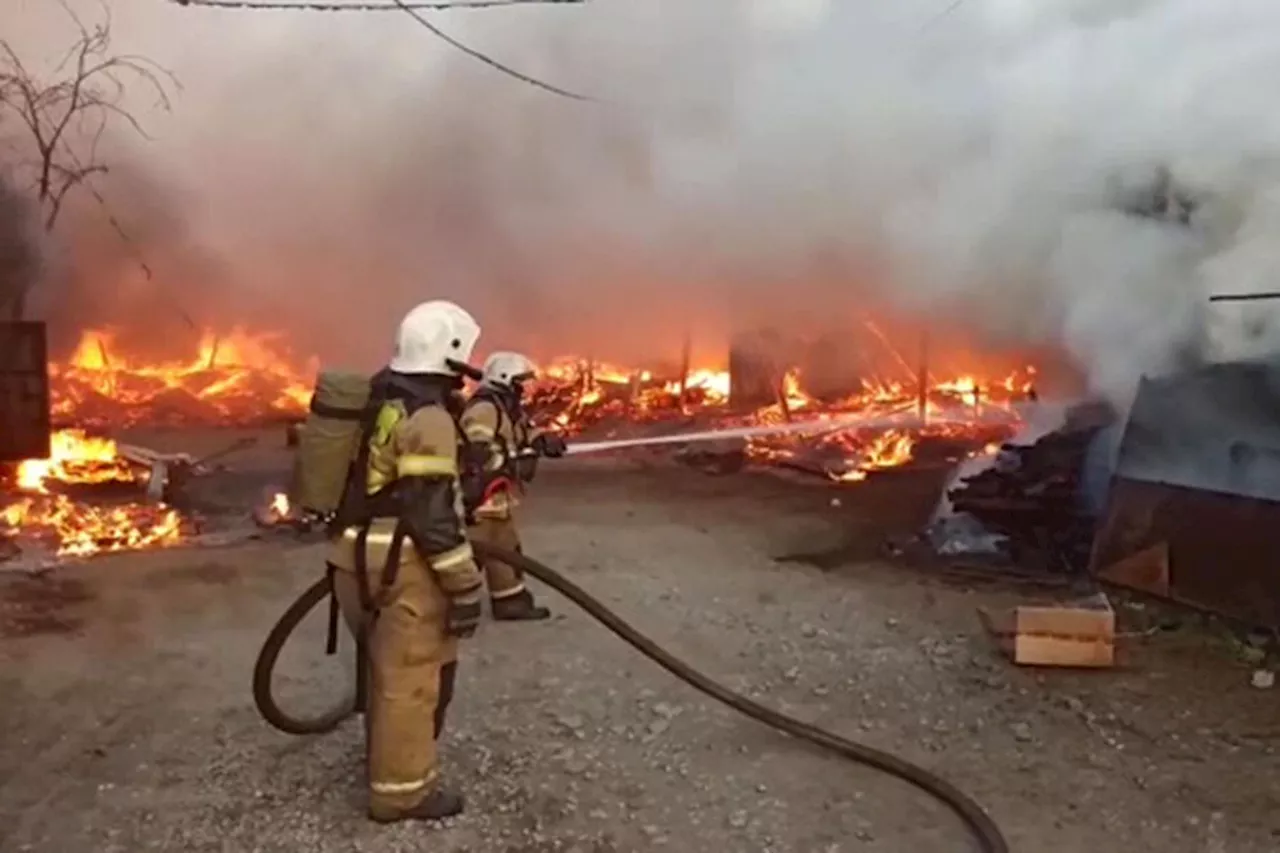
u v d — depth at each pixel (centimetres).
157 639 675
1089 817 441
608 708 554
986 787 467
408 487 409
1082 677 593
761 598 748
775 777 477
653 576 810
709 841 423
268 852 418
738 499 1123
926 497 1106
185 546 928
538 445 702
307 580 815
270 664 467
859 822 438
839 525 977
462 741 514
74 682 600
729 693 497
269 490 1167
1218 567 671
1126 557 736
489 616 710
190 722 542
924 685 584
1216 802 452
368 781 452
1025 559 816
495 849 418
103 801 460
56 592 784
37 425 1118
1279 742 508
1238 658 619
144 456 1216
